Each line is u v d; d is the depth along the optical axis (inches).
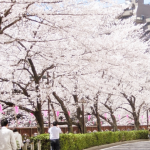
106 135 1085.8
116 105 1406.3
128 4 744.3
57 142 633.0
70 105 991.0
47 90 699.4
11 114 1029.8
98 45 633.0
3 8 413.7
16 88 739.4
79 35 546.3
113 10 557.9
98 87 792.9
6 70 656.4
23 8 441.1
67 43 599.2
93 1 568.4
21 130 970.7
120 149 916.0
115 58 722.8
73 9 544.1
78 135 834.8
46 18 466.0
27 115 1061.1
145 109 1658.5
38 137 670.5
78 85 802.8
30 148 640.4
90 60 620.4
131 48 910.4
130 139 1348.4
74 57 613.0
